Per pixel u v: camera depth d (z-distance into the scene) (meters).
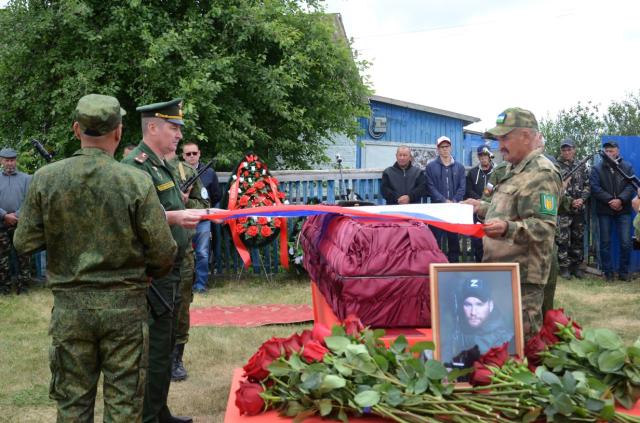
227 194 9.45
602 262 9.61
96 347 2.96
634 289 8.85
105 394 2.97
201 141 10.52
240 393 2.46
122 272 2.93
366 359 2.47
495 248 3.62
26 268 9.16
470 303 2.87
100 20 10.14
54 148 10.39
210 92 9.94
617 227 9.60
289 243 9.80
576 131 15.52
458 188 9.38
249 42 10.76
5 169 9.05
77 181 2.87
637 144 9.98
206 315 7.46
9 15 10.20
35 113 10.51
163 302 3.66
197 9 10.55
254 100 10.93
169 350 3.73
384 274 3.63
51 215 2.87
